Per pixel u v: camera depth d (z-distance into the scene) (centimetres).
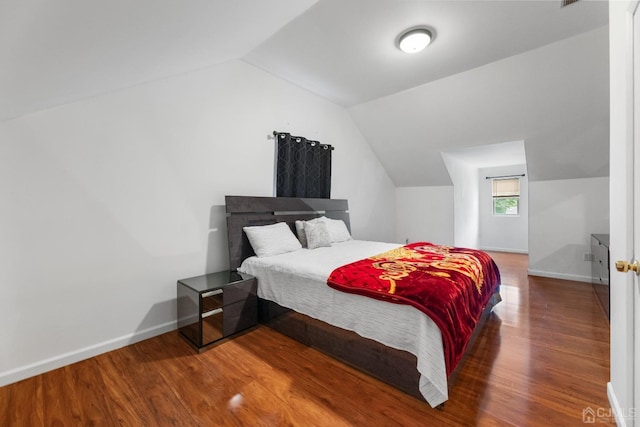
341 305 196
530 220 418
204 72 273
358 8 211
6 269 177
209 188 279
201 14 149
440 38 248
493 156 502
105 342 216
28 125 183
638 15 104
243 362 199
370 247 318
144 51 165
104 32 122
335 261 244
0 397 165
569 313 276
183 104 259
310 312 216
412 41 245
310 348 218
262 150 325
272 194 337
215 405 157
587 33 239
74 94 184
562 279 394
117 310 222
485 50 268
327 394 165
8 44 98
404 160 498
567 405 153
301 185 359
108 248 218
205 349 217
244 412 152
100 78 176
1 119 170
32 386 174
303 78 337
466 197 573
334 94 384
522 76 296
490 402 157
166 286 249
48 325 192
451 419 145
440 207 521
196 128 269
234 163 299
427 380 155
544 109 321
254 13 177
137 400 161
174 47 181
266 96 326
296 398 162
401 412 150
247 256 290
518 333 236
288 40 256
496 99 331
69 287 201
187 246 263
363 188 487
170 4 124
